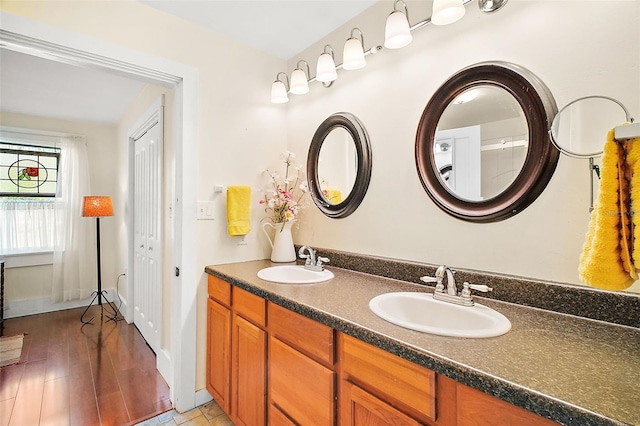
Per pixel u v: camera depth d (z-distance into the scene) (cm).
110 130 401
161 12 174
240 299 156
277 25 189
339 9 174
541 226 109
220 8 173
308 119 213
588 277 72
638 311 89
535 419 60
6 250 340
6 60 228
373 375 89
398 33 132
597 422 52
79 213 373
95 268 388
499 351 76
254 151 214
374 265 162
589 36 101
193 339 186
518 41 116
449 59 136
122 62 162
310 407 111
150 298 264
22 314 343
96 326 313
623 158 67
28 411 180
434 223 141
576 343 81
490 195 121
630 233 66
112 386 208
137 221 308
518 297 112
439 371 73
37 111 343
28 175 354
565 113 101
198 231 188
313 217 207
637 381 63
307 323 113
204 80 191
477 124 126
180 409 181
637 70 92
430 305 118
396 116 157
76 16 148
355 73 179
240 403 154
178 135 186
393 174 158
